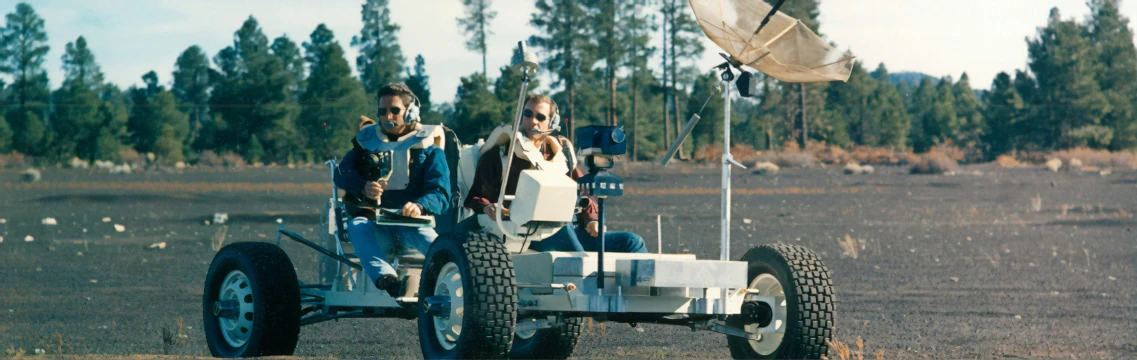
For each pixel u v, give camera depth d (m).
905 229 23.09
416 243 6.31
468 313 5.32
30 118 102.31
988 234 21.70
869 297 12.18
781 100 119.88
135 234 22.06
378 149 6.29
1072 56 101.12
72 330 9.87
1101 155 67.56
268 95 96.25
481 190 6.22
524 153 6.14
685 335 9.18
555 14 98.44
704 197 35.00
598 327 9.67
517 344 7.77
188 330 9.88
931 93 185.62
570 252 5.76
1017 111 102.12
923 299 11.99
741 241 20.75
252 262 6.70
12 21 130.50
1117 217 25.70
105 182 46.62
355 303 6.52
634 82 102.94
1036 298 12.08
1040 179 45.88
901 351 8.38
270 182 46.97
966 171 54.81
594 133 5.55
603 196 5.52
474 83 49.12
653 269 5.42
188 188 40.19
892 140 135.75
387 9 131.25
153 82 176.38
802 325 5.91
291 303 6.68
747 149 72.94
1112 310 11.01
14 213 28.02
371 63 130.25
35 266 16.02
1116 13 119.31
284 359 6.52
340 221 6.64
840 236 21.53
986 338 9.10
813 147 85.69
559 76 98.25
